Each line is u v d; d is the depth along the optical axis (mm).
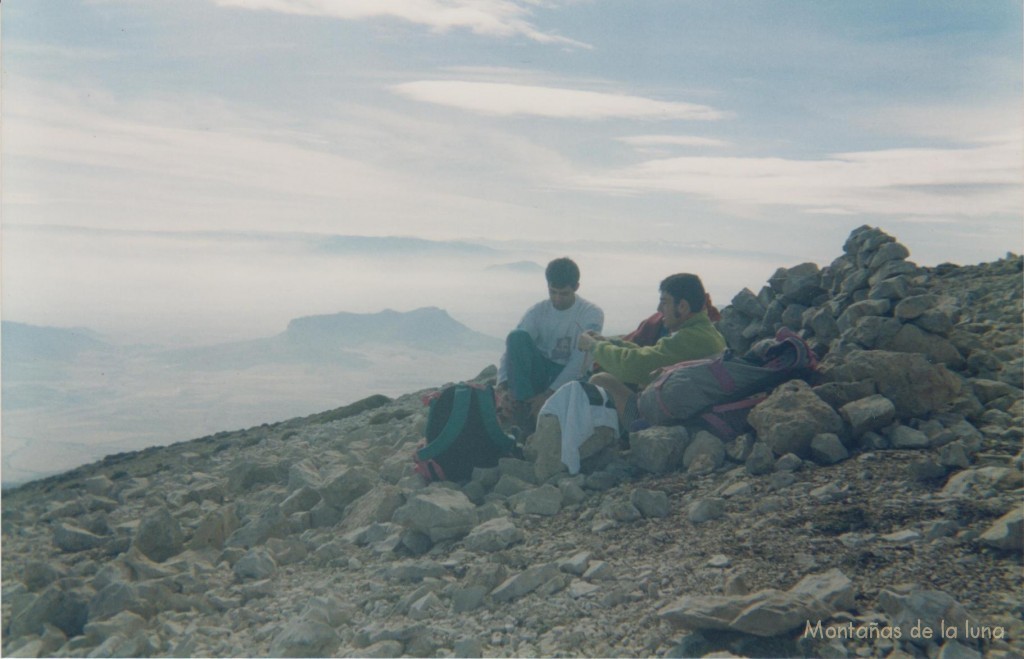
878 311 5527
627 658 2844
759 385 4988
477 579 3652
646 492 4273
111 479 7773
